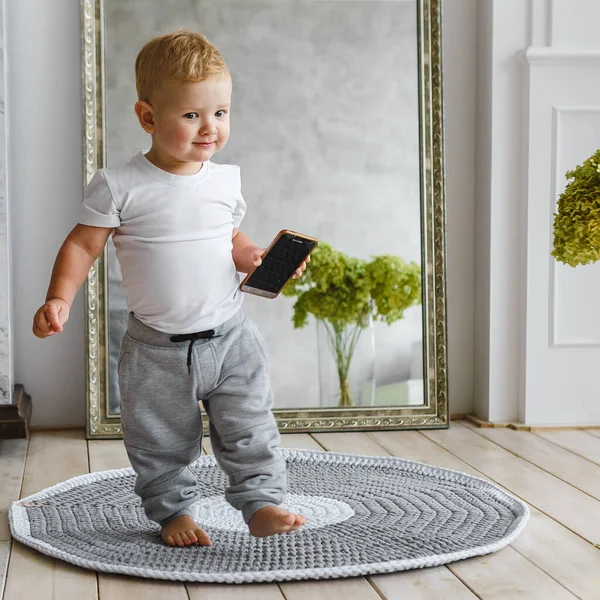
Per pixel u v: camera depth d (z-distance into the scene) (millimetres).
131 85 3016
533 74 3090
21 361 3121
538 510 2178
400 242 3170
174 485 1925
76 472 2561
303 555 1841
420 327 3182
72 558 1807
